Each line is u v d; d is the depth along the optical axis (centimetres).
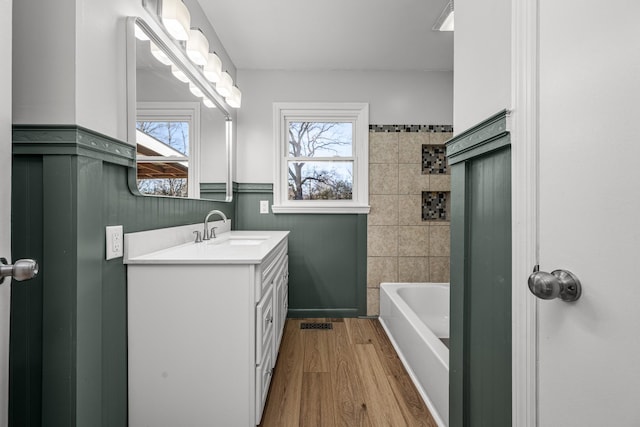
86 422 108
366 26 243
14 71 102
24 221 102
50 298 102
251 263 139
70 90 102
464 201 121
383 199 313
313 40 262
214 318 140
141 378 139
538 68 79
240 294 140
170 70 172
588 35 65
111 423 127
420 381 186
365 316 313
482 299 112
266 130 310
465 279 121
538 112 80
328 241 314
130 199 139
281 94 310
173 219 182
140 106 141
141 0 144
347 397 180
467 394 122
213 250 166
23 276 66
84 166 106
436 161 329
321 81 311
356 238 315
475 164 116
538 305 81
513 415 90
